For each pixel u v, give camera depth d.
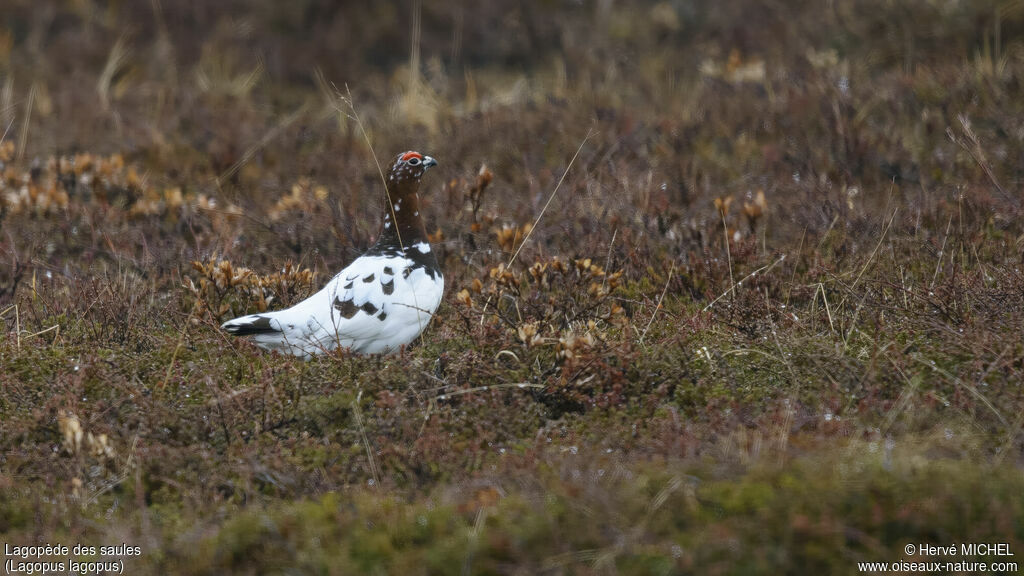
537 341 12.05
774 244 16.41
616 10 30.89
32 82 26.95
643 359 12.05
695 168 20.02
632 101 24.97
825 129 20.62
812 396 11.16
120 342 13.45
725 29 28.38
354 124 24.11
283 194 20.11
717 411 10.73
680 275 14.98
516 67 29.47
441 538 8.71
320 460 10.28
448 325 13.09
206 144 22.88
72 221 17.84
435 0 31.28
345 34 30.16
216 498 9.74
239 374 12.41
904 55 24.70
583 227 16.84
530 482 9.31
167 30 30.30
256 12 30.91
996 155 18.92
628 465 9.52
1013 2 24.70
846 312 13.39
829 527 8.29
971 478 8.80
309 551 8.64
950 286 12.82
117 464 10.35
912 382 11.04
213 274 13.77
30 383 11.96
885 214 16.25
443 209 18.19
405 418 10.84
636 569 8.22
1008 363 10.85
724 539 8.29
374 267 12.62
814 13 27.23
